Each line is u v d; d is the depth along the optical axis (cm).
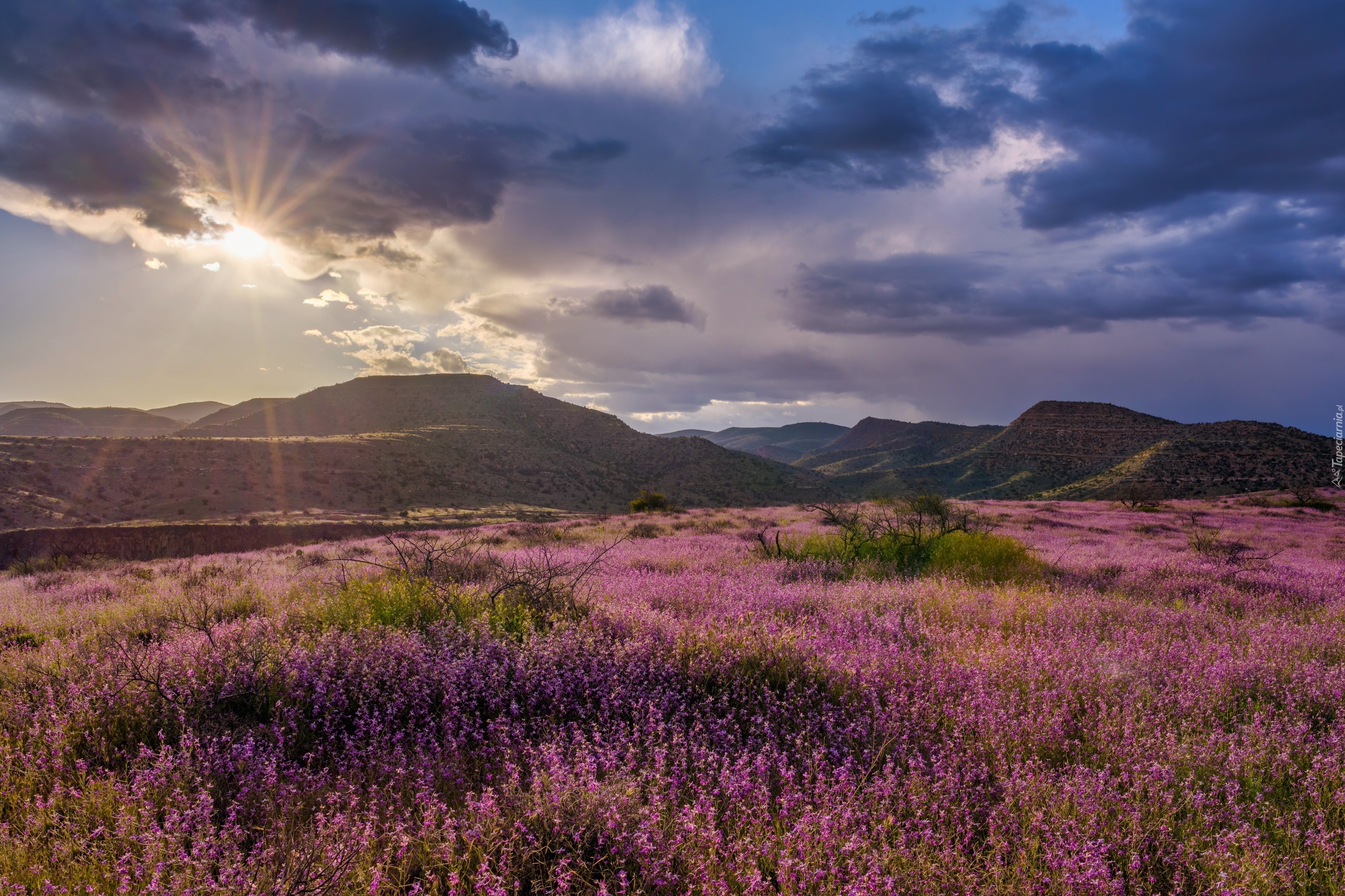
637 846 282
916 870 277
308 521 6562
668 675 489
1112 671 523
